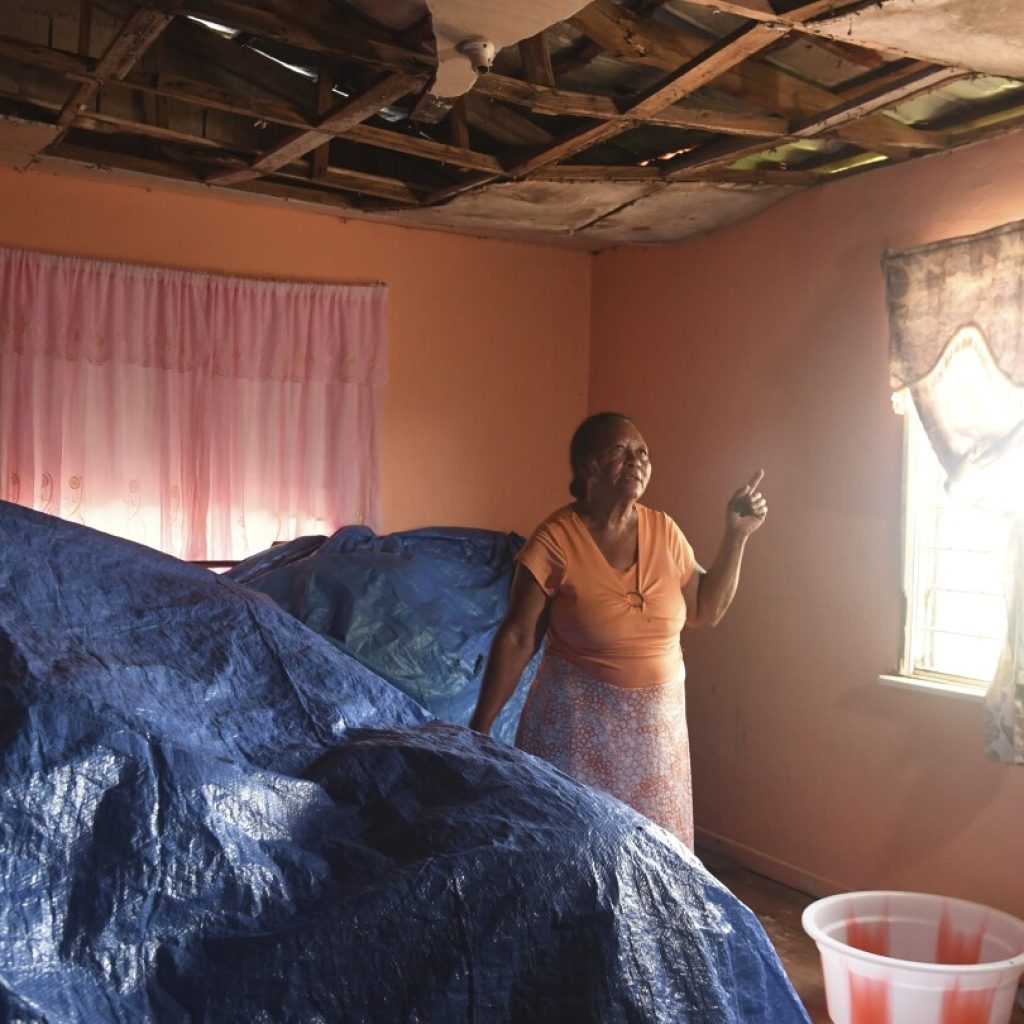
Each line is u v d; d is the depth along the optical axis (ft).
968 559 11.62
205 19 8.27
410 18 8.50
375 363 15.11
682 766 8.02
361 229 15.15
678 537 8.28
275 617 5.73
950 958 10.02
